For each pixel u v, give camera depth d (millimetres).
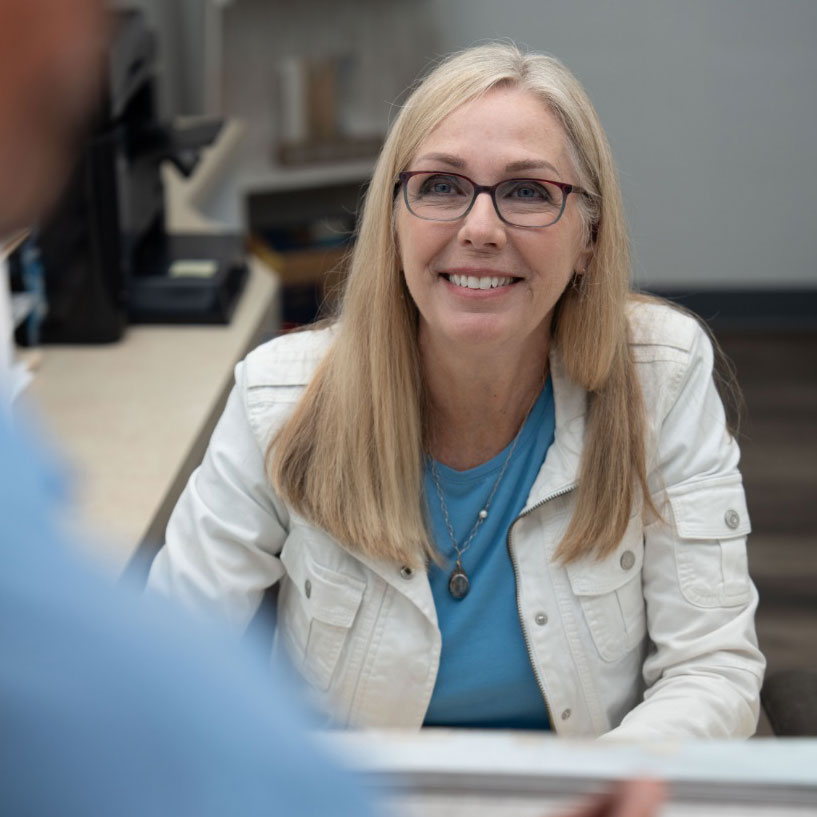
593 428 1349
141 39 2387
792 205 4750
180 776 354
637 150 4695
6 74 380
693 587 1348
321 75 4309
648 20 4512
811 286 4855
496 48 1341
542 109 1281
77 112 408
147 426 1903
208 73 4125
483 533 1347
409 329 1328
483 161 1250
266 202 4602
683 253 4836
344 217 4641
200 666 373
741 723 1283
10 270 2111
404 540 1299
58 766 342
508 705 1359
